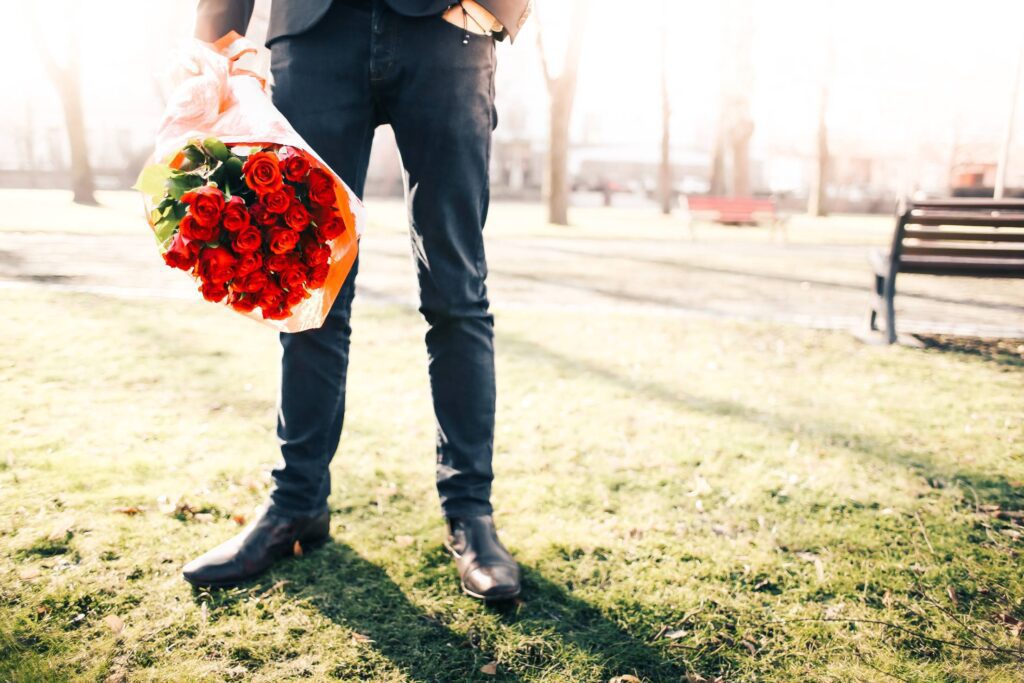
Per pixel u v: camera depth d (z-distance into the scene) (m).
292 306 1.58
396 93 1.83
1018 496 2.62
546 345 4.74
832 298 7.18
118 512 2.25
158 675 1.57
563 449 2.97
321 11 1.77
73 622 1.73
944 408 3.61
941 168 47.56
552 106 17.34
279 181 1.44
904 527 2.37
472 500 2.02
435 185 1.85
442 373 2.00
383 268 8.34
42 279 6.35
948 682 1.64
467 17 1.80
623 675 1.64
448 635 1.76
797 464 2.88
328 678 1.59
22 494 2.33
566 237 14.45
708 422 3.35
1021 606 1.94
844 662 1.71
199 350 4.22
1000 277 4.91
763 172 51.59
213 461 2.70
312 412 2.00
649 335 5.10
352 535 2.21
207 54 1.59
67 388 3.43
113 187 31.53
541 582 1.99
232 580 1.91
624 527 2.32
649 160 49.69
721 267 9.68
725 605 1.92
